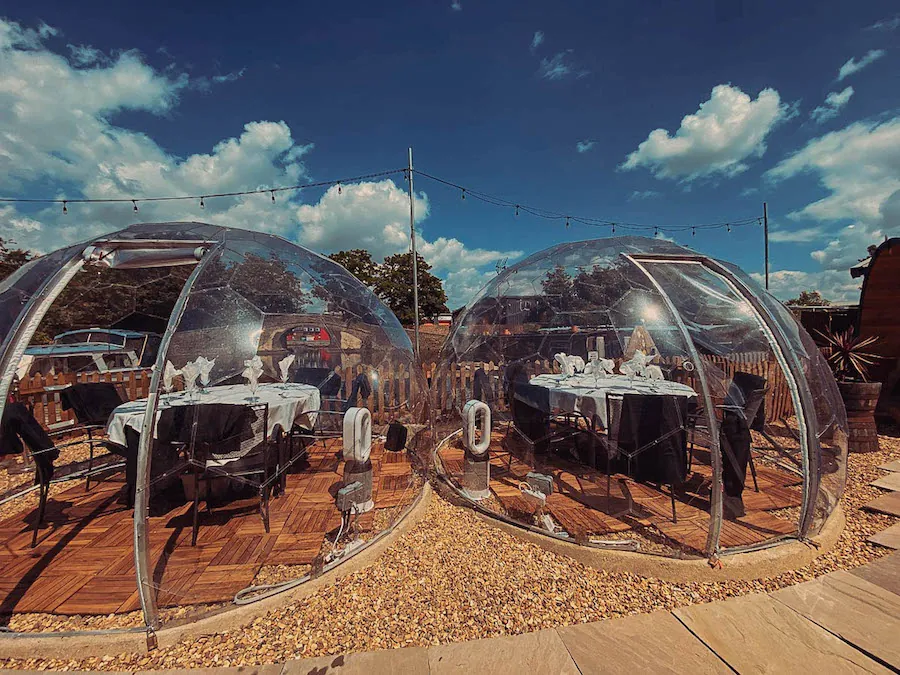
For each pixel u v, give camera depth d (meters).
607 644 2.61
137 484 2.61
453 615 2.90
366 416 4.16
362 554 3.50
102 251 3.60
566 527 3.93
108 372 6.95
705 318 4.65
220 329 4.77
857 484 5.22
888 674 2.34
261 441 4.13
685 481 4.59
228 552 3.51
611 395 4.30
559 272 5.43
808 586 3.21
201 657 2.53
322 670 2.41
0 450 3.57
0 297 3.47
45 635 2.56
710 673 2.37
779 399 5.56
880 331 8.44
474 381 5.80
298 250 5.67
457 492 4.84
